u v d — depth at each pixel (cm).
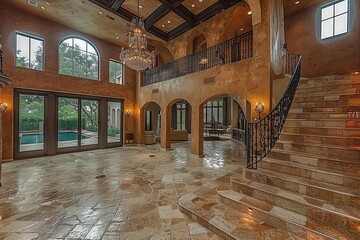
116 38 995
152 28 952
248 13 816
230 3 743
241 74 609
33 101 775
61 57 864
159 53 1263
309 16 824
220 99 1777
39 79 779
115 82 1089
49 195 390
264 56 545
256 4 550
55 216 307
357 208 222
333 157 303
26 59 762
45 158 758
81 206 342
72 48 903
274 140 400
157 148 1018
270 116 429
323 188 249
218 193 333
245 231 239
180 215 310
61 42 862
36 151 779
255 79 566
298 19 855
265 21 546
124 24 851
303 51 840
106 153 870
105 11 755
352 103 402
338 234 203
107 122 1038
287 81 600
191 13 831
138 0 731
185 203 330
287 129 412
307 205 237
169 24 926
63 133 864
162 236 255
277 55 603
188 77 820
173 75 970
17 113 729
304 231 217
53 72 823
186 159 733
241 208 288
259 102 553
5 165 641
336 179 260
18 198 375
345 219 208
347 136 329
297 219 233
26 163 671
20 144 739
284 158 348
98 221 293
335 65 763
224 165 636
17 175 527
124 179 493
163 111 962
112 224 285
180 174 534
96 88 980
